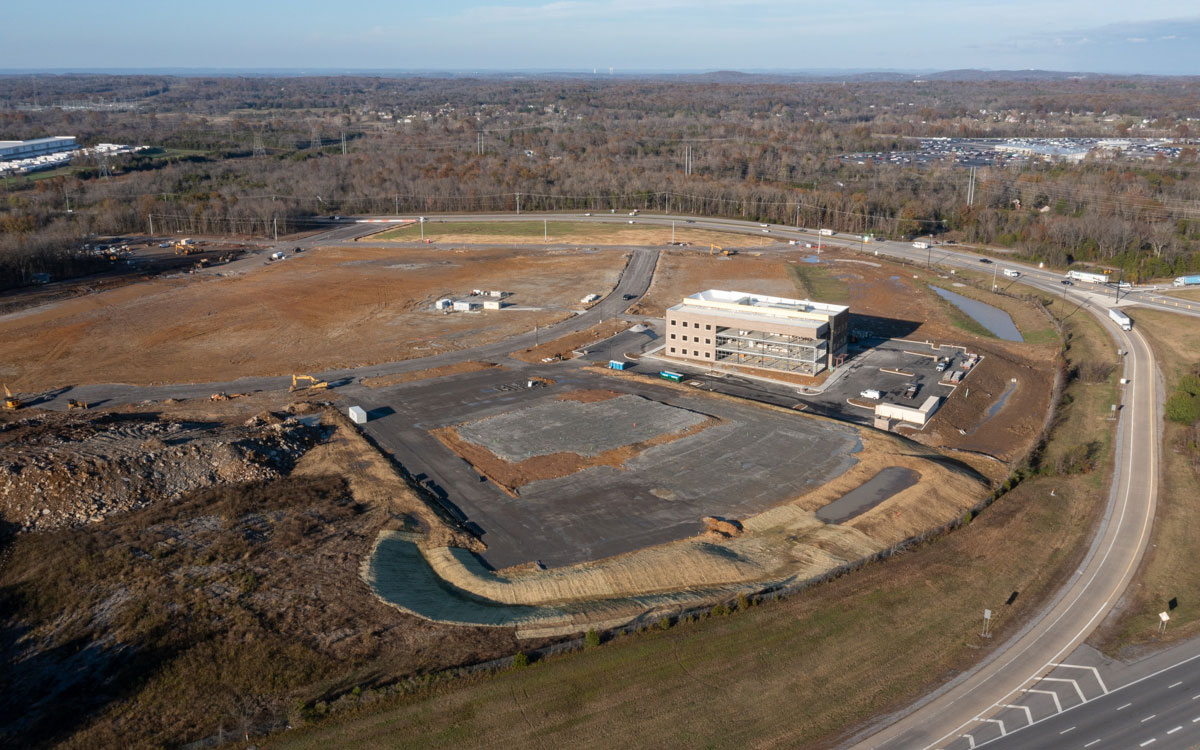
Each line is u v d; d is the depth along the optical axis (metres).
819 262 194.12
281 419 98.44
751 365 120.38
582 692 50.97
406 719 48.53
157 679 51.66
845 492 79.75
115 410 101.81
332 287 169.88
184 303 155.88
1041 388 114.81
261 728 47.72
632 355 126.38
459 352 128.12
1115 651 55.81
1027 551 68.88
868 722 49.16
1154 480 81.94
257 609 58.47
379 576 63.38
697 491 80.31
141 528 69.88
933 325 144.12
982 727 48.84
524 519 74.94
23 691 51.38
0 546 67.38
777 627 57.75
